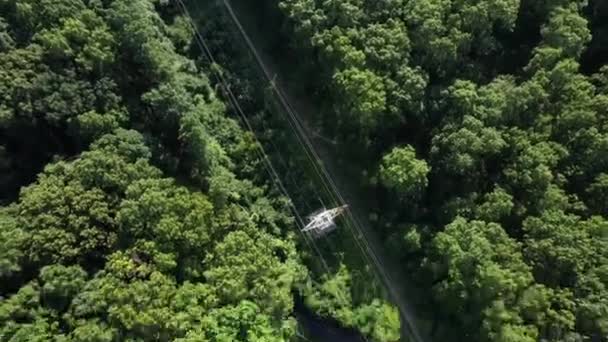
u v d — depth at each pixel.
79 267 44.06
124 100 50.12
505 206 48.22
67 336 42.28
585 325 46.03
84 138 47.94
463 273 47.72
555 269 46.78
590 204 48.53
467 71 51.88
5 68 45.97
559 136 49.84
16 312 42.22
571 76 49.62
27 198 44.75
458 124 49.44
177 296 44.44
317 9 50.34
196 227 46.56
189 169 50.88
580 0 52.78
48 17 47.38
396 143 52.56
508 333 46.12
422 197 52.00
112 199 46.06
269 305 47.12
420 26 49.12
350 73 48.72
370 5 50.00
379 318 52.62
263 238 49.84
